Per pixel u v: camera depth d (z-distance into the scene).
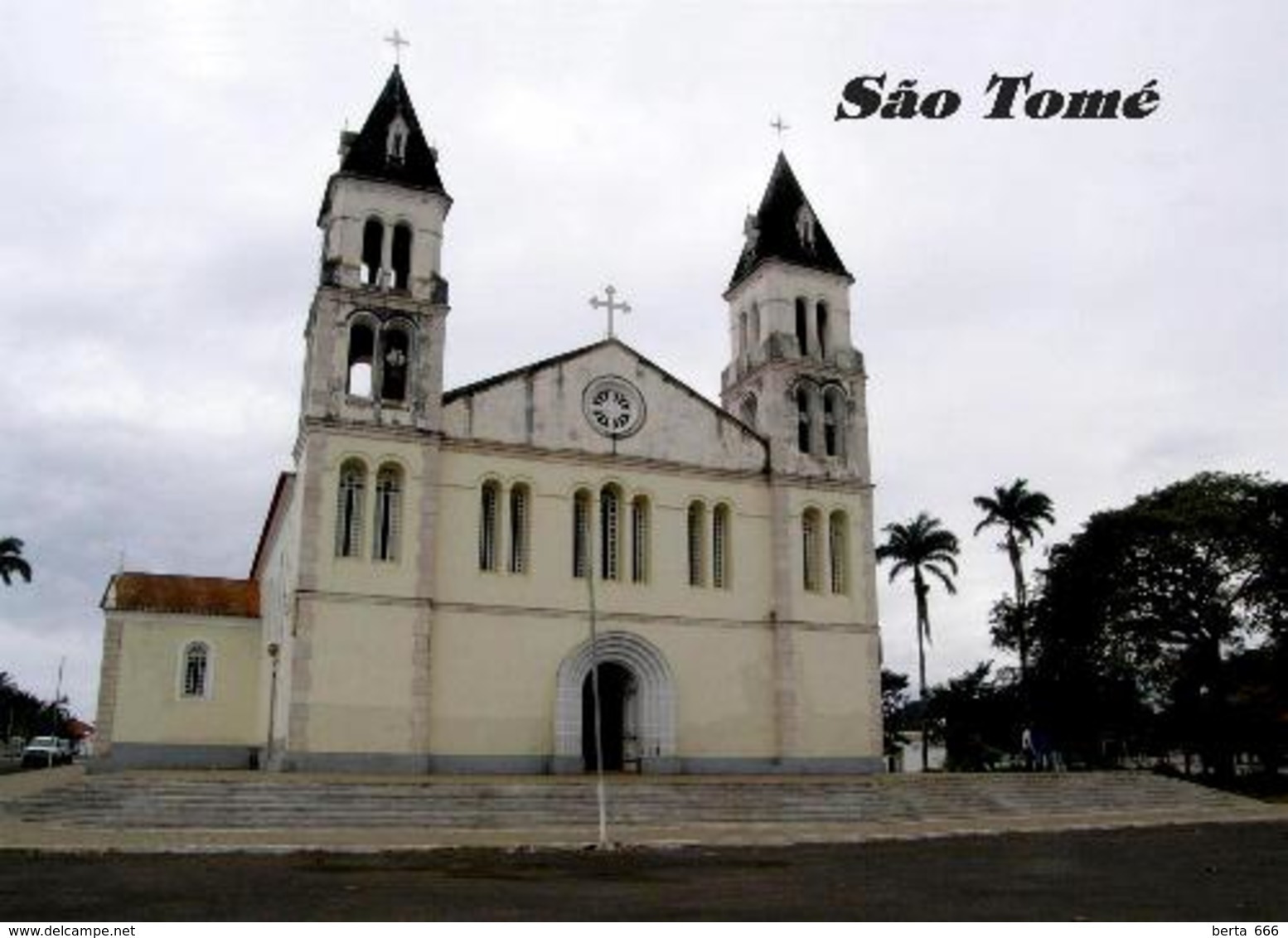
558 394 41.00
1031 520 69.19
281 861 21.61
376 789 28.83
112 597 46.09
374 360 38.28
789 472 43.59
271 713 41.53
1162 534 55.88
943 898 17.08
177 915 14.70
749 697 41.25
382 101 41.94
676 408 42.91
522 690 37.88
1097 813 36.62
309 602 35.38
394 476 37.81
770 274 46.03
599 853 23.73
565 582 39.44
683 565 41.44
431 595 37.00
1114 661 57.94
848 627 43.12
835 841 26.91
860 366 46.44
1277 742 59.34
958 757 71.81
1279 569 54.47
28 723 130.12
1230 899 17.22
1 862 20.92
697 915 15.02
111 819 26.83
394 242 40.66
